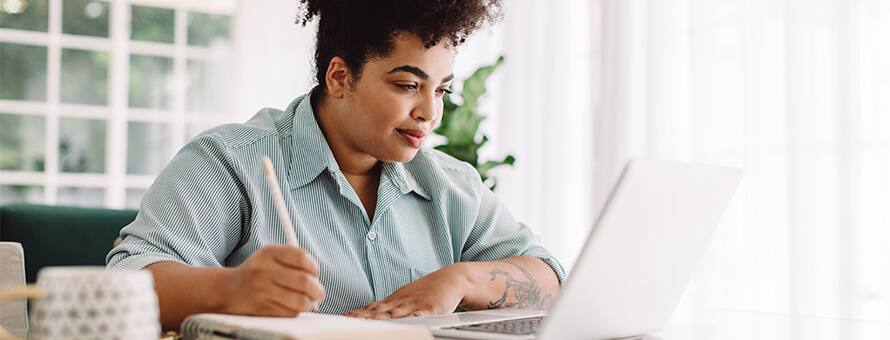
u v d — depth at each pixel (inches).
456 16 49.7
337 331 29.9
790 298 83.0
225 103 164.6
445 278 49.7
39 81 156.6
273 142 52.6
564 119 118.0
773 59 87.1
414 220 56.7
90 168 158.7
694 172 37.7
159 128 162.2
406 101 50.6
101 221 81.4
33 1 156.5
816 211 81.8
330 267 52.3
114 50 159.8
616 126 105.5
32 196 156.2
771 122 87.0
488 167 104.2
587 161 115.3
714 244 91.0
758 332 47.8
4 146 155.0
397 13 49.1
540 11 122.4
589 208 112.7
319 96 54.4
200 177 49.0
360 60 50.6
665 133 99.7
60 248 79.3
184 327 33.6
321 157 52.8
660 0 100.6
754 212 88.1
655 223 36.4
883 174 76.9
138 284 25.7
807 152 82.4
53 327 24.7
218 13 164.2
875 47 77.7
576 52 118.2
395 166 55.7
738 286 89.2
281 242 51.3
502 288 52.4
